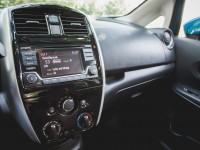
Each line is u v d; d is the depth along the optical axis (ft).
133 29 4.96
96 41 3.14
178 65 5.59
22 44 2.54
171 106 5.68
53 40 2.76
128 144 5.41
